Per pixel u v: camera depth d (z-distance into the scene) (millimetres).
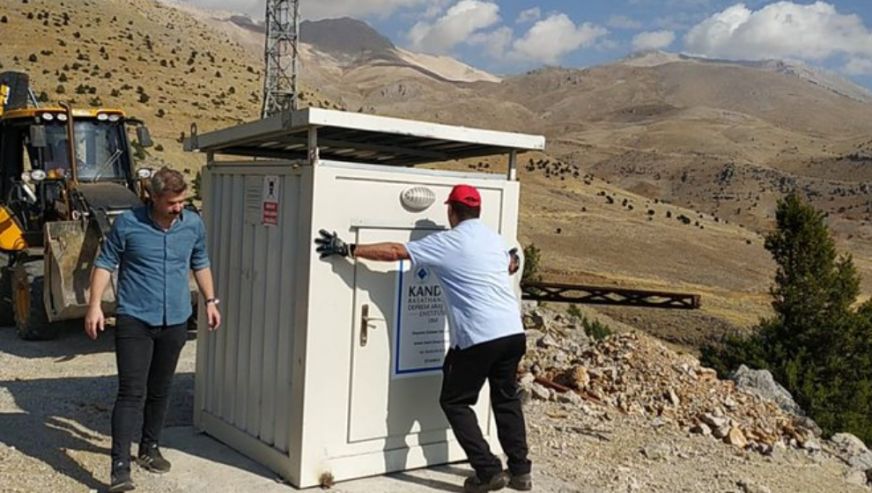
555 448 6746
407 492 5207
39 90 90938
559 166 145375
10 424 6324
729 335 17625
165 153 68562
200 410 6148
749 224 188750
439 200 5449
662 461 6820
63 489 5062
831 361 15891
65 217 10234
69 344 10117
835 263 17188
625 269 77062
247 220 5641
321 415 5133
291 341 5207
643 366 9273
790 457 7844
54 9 133875
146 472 5281
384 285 5309
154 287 4980
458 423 5156
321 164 4992
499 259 5152
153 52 132125
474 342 5020
